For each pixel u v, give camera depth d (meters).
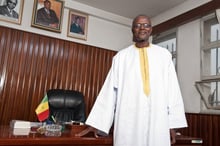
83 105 2.55
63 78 3.28
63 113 2.45
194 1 3.10
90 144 1.37
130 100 1.32
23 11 3.12
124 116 1.30
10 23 3.01
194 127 2.75
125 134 1.28
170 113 1.34
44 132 1.47
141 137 1.26
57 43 3.31
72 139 1.32
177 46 3.31
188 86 3.02
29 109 2.97
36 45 3.13
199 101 2.82
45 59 3.17
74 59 3.43
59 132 1.49
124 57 1.44
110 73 1.45
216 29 2.81
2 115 2.80
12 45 2.96
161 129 1.25
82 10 3.60
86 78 3.49
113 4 3.57
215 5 2.64
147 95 1.30
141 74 1.34
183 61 3.17
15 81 2.92
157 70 1.35
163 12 3.73
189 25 3.14
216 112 2.57
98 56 3.69
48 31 3.28
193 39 3.04
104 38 3.84
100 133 1.48
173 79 1.40
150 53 1.41
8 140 1.15
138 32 1.40
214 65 2.78
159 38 3.74
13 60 2.94
